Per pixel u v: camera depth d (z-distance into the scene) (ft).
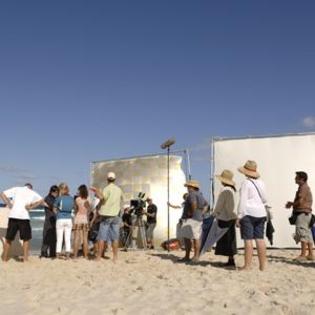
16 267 31.12
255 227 26.86
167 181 49.78
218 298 19.20
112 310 17.76
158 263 32.04
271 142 42.37
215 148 43.65
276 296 19.13
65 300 19.92
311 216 31.78
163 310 17.57
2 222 37.32
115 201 34.24
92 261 33.99
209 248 30.19
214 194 42.91
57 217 36.76
